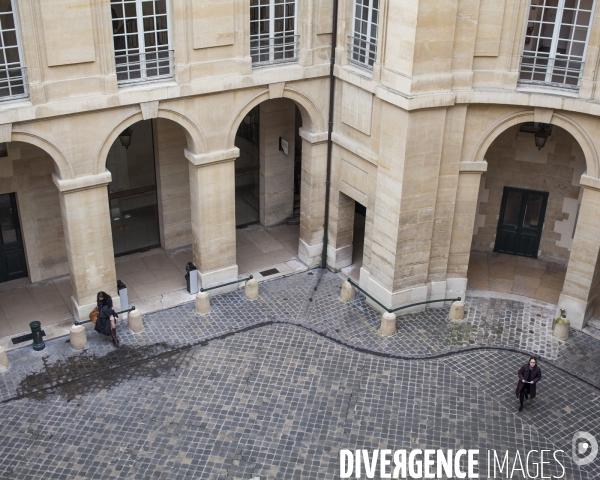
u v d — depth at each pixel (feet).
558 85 57.41
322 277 70.44
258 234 77.61
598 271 62.18
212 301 66.23
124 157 68.59
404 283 63.62
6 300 65.10
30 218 64.85
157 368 57.82
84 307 61.36
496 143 70.59
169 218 72.43
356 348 60.59
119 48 57.16
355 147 63.26
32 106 51.98
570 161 69.10
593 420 53.93
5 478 47.83
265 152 75.05
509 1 54.85
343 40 62.13
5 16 50.57
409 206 59.98
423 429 52.65
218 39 57.77
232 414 53.42
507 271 72.43
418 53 54.29
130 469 48.73
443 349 60.80
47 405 53.88
